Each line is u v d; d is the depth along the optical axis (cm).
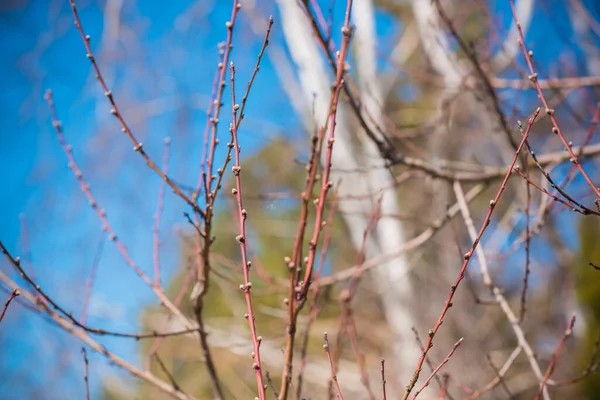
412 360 586
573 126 561
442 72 507
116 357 267
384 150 331
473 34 502
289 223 747
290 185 770
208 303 802
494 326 689
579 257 720
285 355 192
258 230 755
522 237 372
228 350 686
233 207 376
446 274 634
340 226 723
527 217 265
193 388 702
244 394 691
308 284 192
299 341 635
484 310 687
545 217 325
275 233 748
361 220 627
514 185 695
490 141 602
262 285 666
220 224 889
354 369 653
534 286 751
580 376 265
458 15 501
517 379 647
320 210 189
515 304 723
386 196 627
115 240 276
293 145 730
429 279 637
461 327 623
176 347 727
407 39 712
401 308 613
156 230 283
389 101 697
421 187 668
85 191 274
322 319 651
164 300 275
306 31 680
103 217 276
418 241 371
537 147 584
